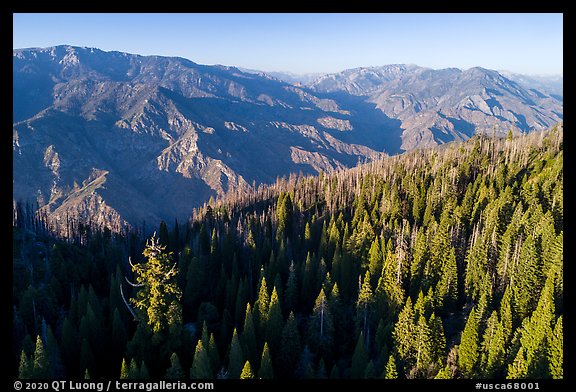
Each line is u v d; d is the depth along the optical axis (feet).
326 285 261.85
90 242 398.01
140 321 178.81
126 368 163.73
